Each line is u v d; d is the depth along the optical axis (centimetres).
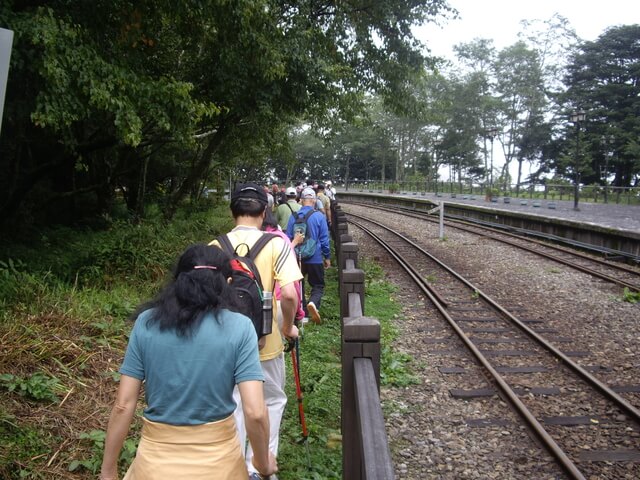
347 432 327
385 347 751
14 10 767
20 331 551
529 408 574
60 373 507
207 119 1454
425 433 523
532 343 786
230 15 963
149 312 235
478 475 451
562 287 1189
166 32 1190
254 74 1177
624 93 5131
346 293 534
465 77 6038
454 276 1293
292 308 339
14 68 734
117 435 226
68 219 1573
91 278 873
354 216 3250
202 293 230
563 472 451
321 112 1475
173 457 221
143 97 837
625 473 453
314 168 8194
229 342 225
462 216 3048
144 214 1831
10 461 368
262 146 2145
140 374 229
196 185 2470
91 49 766
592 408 573
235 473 227
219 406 224
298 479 413
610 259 1600
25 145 1222
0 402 433
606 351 761
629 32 5178
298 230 829
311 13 1472
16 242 1117
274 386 352
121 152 1595
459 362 708
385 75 1647
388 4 1517
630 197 3316
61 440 411
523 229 2300
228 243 344
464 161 6800
